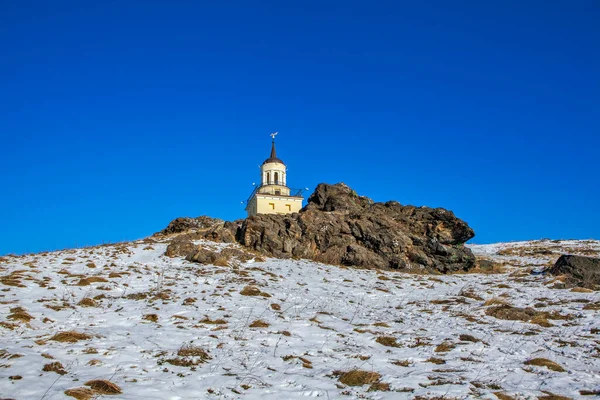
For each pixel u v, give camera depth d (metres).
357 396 9.10
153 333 13.00
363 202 39.41
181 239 32.59
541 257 39.09
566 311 17.70
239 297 18.75
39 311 14.40
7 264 22.92
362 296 21.34
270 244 31.41
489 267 33.41
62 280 19.69
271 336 13.45
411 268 31.23
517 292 22.47
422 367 11.17
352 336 13.99
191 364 10.70
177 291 19.28
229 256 28.50
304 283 23.72
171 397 8.65
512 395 9.21
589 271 26.23
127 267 24.09
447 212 34.69
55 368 9.66
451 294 22.47
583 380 10.23
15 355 10.13
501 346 13.16
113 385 8.80
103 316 14.71
